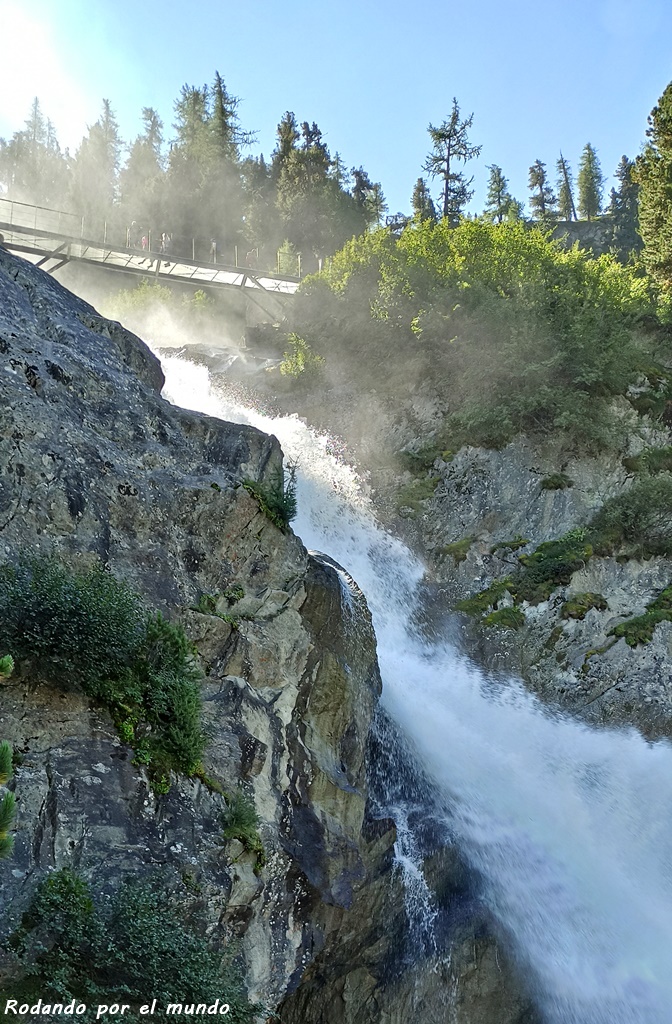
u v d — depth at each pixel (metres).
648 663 21.55
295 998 13.84
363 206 68.19
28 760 11.09
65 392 15.07
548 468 25.56
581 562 23.31
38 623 11.62
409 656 21.78
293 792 13.45
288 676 14.65
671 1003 17.53
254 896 11.93
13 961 9.74
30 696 11.55
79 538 13.54
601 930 18.06
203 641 13.94
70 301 17.42
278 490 16.59
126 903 10.48
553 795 19.80
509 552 24.27
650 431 26.56
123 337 17.58
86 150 78.81
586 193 94.88
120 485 14.55
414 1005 15.45
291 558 15.81
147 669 12.52
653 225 39.03
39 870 10.37
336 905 12.86
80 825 10.87
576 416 25.80
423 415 27.73
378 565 23.86
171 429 16.23
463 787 18.62
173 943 10.44
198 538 15.04
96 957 10.01
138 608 12.88
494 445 25.89
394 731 18.22
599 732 20.95
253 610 14.81
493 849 18.03
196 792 12.01
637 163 40.53
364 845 14.72
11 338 15.12
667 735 20.70
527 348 27.00
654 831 19.72
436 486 25.94
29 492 13.40
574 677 21.69
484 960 16.48
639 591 23.30
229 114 71.94
